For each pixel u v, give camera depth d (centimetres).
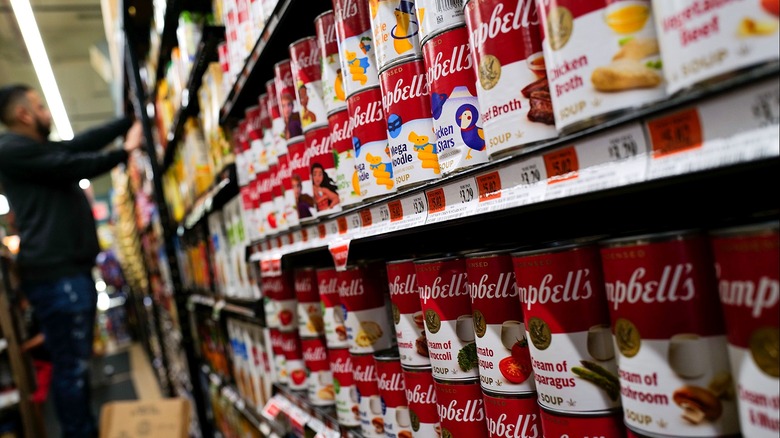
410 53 95
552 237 113
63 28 715
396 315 112
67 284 312
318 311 158
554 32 62
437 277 98
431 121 94
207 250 296
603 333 73
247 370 244
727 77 47
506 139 72
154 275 562
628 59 56
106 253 1196
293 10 125
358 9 107
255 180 188
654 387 61
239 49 170
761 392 51
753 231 51
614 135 58
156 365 641
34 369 346
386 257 145
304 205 144
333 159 130
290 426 194
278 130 157
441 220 85
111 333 1072
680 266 60
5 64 782
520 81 71
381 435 128
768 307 50
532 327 78
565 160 64
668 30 51
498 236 124
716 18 47
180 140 298
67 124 944
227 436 306
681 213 85
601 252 68
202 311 344
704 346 59
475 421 97
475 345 97
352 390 140
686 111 50
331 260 170
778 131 43
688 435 59
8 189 312
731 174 48
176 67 264
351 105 110
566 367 74
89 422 319
